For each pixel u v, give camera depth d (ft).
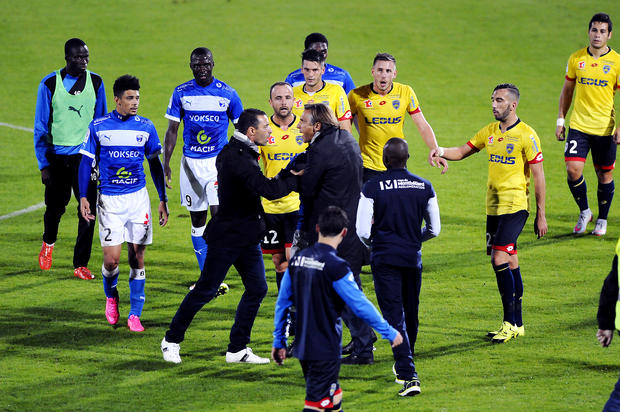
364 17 314.96
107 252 90.22
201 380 78.28
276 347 65.98
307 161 78.89
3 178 164.86
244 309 82.07
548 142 193.47
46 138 108.88
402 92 103.50
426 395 74.13
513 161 88.33
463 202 150.00
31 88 240.73
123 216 90.48
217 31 296.10
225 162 79.82
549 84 248.32
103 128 89.20
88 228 108.47
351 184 79.46
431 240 128.06
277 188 78.54
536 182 88.22
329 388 63.16
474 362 82.38
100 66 258.78
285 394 74.90
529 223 136.77
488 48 283.79
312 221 79.71
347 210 79.51
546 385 76.02
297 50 276.41
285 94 91.71
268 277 112.06
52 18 307.17
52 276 110.93
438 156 95.30
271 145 94.58
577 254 119.65
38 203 149.07
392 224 76.33
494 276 111.34
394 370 75.72
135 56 269.64
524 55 276.62
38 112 108.47
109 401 73.00
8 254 120.37
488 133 91.09
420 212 76.54
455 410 70.28
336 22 308.40
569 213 142.20
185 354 85.25
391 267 76.48
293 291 63.77
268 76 248.93
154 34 292.40
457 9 325.62
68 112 108.37
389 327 62.69
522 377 78.23
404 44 285.84
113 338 89.51
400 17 315.78
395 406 71.56
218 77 247.09
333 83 106.52
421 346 87.25
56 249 123.34
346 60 265.75
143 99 229.25
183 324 82.23
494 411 69.87
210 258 80.74
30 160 179.11
